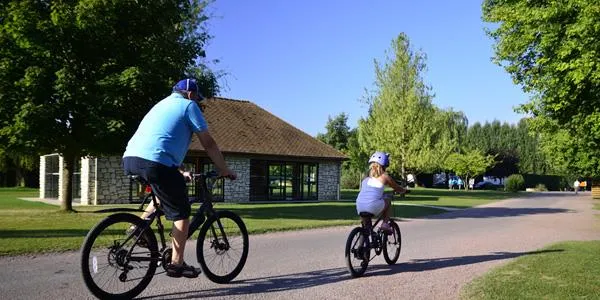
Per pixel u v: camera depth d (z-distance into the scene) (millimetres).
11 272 6973
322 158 33344
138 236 5590
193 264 7715
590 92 10695
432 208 24922
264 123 34406
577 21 9914
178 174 5578
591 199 41031
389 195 8062
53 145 16312
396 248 8570
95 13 15258
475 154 64438
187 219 5703
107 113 15750
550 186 75500
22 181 49625
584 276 7395
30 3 15320
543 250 10438
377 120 43375
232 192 29297
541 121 13047
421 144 42281
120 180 24703
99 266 5379
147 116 5613
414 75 43062
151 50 16922
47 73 14992
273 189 31672
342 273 7527
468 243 11695
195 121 5578
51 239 10156
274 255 9156
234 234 6707
